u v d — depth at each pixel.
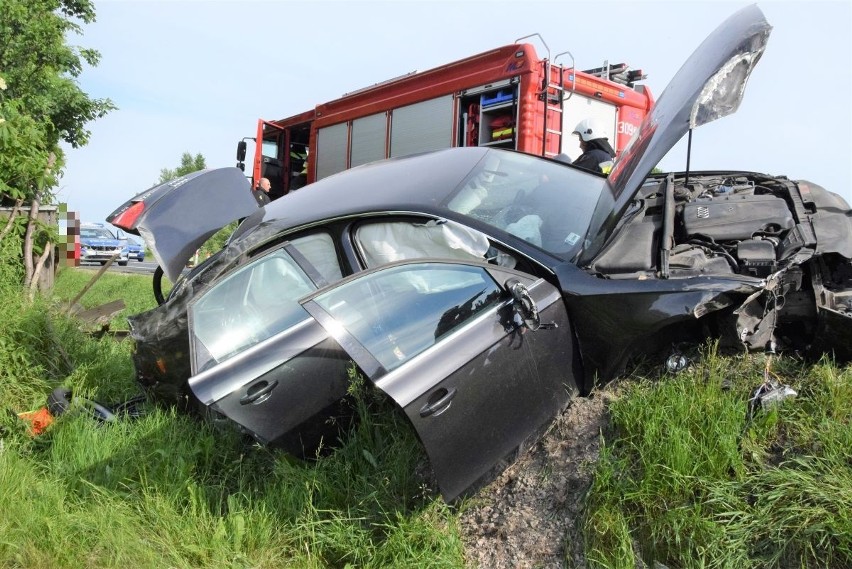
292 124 12.95
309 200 4.14
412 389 2.62
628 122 9.93
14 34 14.05
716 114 3.02
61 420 4.11
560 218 3.56
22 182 6.75
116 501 3.32
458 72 9.52
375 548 2.91
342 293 2.71
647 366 3.27
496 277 3.03
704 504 2.58
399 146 10.38
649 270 3.16
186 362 3.67
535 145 8.62
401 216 3.61
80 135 14.48
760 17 2.96
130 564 2.86
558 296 3.12
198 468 3.62
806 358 3.14
